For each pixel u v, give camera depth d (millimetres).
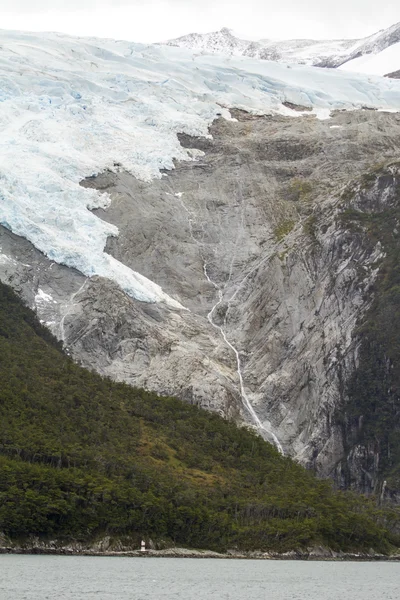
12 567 146000
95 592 129875
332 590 143625
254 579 150875
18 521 158750
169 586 138625
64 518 164000
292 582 150000
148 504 169625
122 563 158000
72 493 164875
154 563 161500
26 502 159625
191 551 171625
